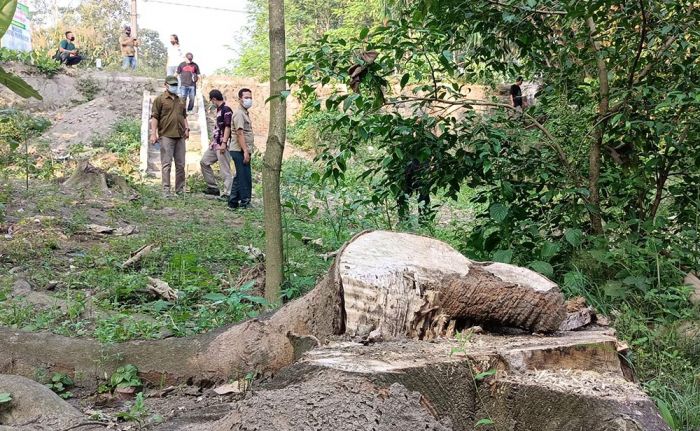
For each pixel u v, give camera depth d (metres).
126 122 20.22
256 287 6.33
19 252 7.43
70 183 12.57
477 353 3.19
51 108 21.86
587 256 5.53
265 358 4.11
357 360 3.02
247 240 9.19
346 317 3.55
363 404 2.70
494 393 3.12
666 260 5.57
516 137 5.95
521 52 6.47
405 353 3.18
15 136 13.43
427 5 5.75
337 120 5.86
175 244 8.52
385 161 6.08
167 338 4.84
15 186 11.71
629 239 5.64
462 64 6.56
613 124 5.53
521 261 5.76
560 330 3.81
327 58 5.50
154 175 16.27
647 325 5.06
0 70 4.81
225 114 13.32
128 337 4.91
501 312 3.63
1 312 5.43
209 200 12.95
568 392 3.00
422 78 6.08
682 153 5.80
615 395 2.99
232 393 4.07
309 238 8.84
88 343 4.49
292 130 20.75
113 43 50.31
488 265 3.95
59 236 8.41
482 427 3.10
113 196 12.08
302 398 2.73
